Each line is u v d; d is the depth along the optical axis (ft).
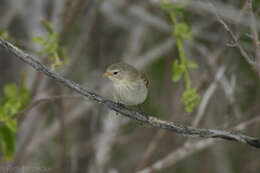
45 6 47.29
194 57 46.01
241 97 43.14
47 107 39.88
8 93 30.48
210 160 44.93
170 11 30.71
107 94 44.06
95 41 46.37
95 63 47.96
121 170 47.37
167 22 45.27
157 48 45.80
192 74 42.39
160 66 48.32
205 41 46.52
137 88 29.55
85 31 40.73
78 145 43.50
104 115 46.93
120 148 48.88
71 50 46.09
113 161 47.80
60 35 35.88
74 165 42.32
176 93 44.11
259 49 20.13
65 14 36.47
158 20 43.78
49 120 50.83
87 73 48.37
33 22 44.62
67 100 43.27
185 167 47.06
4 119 28.55
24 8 46.06
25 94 30.68
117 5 47.01
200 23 45.50
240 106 42.68
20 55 21.59
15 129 28.68
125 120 43.65
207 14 41.16
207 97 34.45
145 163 37.40
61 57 30.35
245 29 38.75
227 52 36.63
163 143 43.29
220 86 41.78
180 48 29.01
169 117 42.78
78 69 48.29
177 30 29.09
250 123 34.19
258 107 39.86
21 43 30.89
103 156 42.19
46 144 44.47
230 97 36.86
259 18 38.40
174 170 44.47
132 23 49.21
